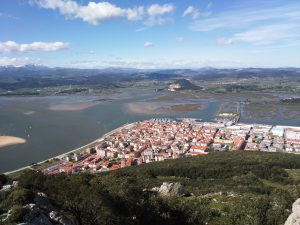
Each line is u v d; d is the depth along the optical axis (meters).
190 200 75.12
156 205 64.56
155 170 153.62
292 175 147.00
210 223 61.97
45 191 50.88
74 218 45.47
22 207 38.72
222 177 145.50
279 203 66.56
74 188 51.25
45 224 38.53
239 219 61.09
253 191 106.38
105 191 57.25
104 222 48.50
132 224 53.31
